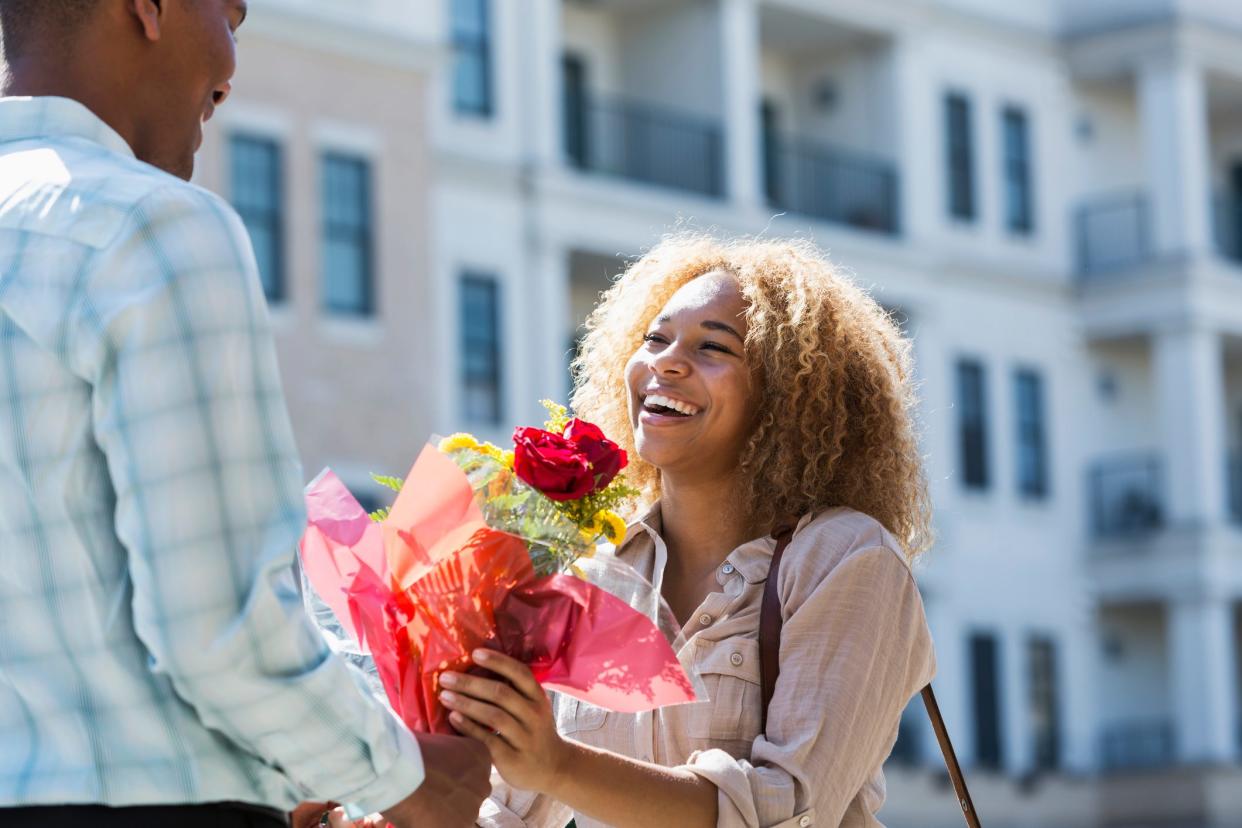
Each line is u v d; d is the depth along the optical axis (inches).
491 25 1139.9
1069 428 1416.1
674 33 1246.3
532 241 1137.4
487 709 133.0
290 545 114.7
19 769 115.0
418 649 136.2
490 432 1111.6
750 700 150.5
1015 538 1371.8
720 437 162.7
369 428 1019.9
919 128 1338.6
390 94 1050.7
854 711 147.0
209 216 116.2
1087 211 1439.5
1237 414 1536.7
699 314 164.4
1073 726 1391.5
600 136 1234.0
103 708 115.0
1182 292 1390.3
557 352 1137.4
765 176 1311.5
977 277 1365.7
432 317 1056.2
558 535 136.3
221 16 128.4
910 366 172.9
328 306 1016.2
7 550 115.0
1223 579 1385.3
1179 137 1396.4
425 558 134.4
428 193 1061.8
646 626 135.8
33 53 124.0
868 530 154.0
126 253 113.8
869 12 1307.8
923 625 154.8
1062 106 1434.5
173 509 111.2
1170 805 1337.4
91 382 113.3
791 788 142.6
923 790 1225.4
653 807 138.2
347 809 125.5
